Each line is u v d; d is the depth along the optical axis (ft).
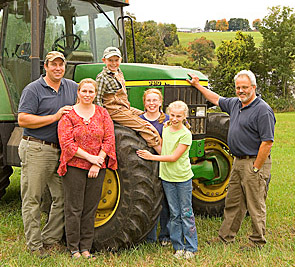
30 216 12.22
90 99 11.65
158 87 14.38
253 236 13.19
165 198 13.19
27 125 11.80
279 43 138.62
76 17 16.11
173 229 12.50
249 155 12.92
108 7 17.25
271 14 139.95
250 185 12.89
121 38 17.70
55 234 12.75
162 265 11.62
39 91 12.02
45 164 12.10
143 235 12.64
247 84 12.64
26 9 15.81
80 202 11.73
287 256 12.31
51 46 15.52
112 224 12.65
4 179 16.72
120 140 12.60
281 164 29.48
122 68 15.01
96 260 11.80
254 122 12.67
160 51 95.04
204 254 12.52
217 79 128.26
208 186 16.85
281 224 15.76
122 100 13.10
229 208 13.62
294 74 136.26
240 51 129.08
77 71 15.66
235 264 11.77
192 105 14.85
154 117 13.42
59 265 11.28
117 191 12.81
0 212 16.74
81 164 11.55
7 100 16.29
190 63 171.53
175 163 12.25
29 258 11.85
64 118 11.59
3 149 16.22
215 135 16.65
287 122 73.72
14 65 16.46
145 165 12.44
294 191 20.95
